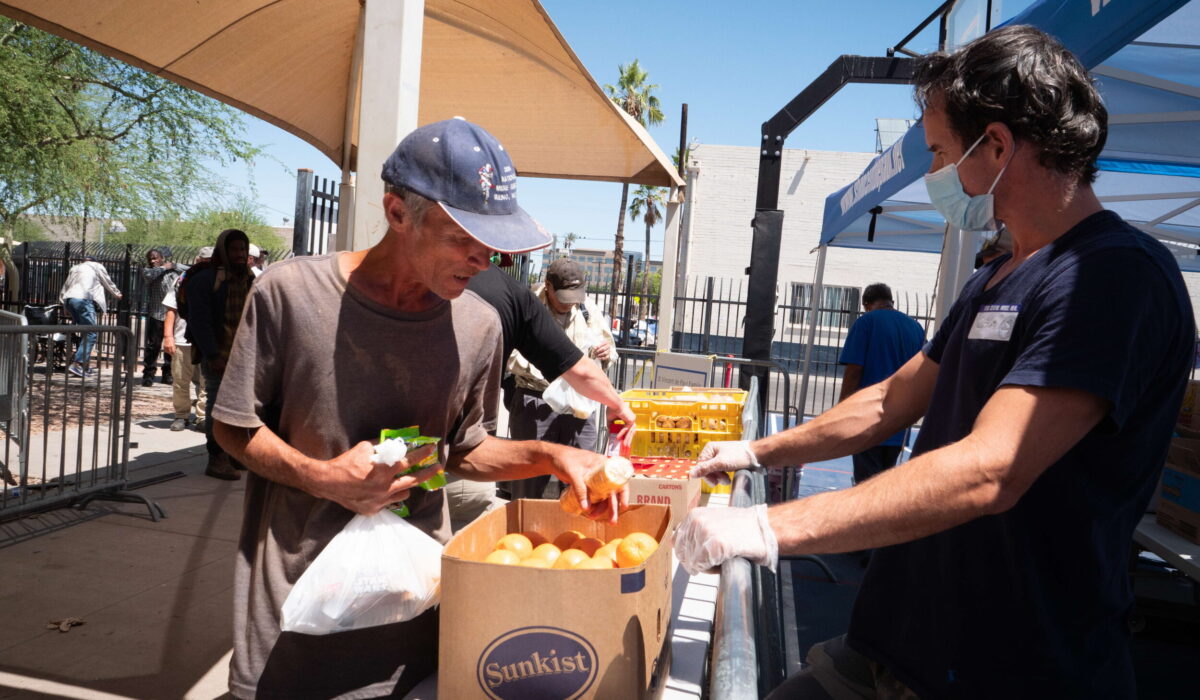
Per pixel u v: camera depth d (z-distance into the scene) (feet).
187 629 12.09
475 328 5.80
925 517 4.00
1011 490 3.99
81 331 17.49
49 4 13.12
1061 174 4.66
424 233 4.82
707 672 5.88
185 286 20.33
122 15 13.65
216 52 15.66
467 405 6.13
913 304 91.30
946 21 19.15
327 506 5.34
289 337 5.20
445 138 4.73
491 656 4.42
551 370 10.36
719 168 95.96
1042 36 4.75
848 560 19.61
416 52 8.92
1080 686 4.54
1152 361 4.16
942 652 4.93
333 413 5.28
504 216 4.80
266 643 5.29
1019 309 4.61
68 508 17.71
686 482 8.52
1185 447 11.82
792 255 93.81
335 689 5.18
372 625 5.15
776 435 6.96
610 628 4.36
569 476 5.90
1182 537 11.75
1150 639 15.66
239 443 5.27
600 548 5.54
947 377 5.41
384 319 5.25
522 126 21.18
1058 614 4.51
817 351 61.77
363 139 8.73
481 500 12.26
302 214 38.55
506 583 4.39
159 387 38.19
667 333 25.55
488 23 15.66
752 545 4.12
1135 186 22.35
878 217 29.99
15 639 11.41
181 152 35.35
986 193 4.89
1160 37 11.53
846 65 25.26
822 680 6.05
